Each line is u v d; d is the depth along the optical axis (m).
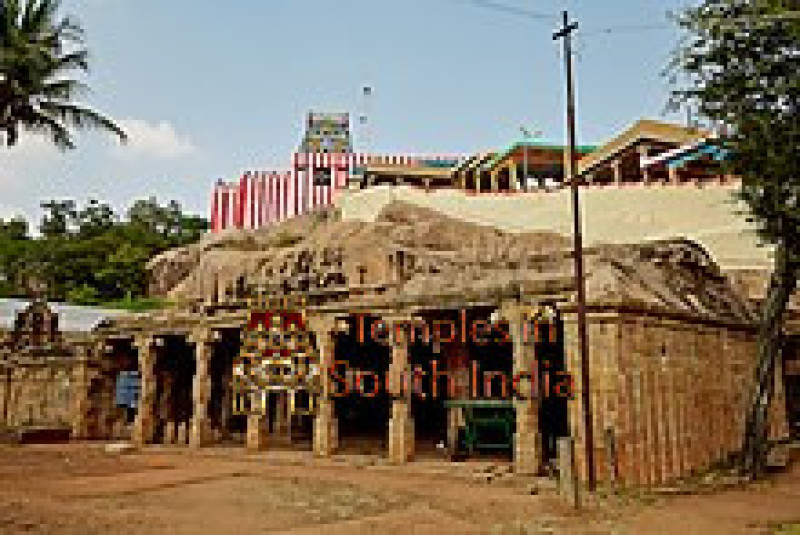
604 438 13.52
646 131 42.75
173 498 12.92
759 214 15.59
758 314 21.78
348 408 26.64
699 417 16.05
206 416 22.69
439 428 24.98
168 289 47.56
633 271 17.19
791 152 13.81
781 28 12.30
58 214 76.06
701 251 22.02
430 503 12.33
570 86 14.65
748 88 13.98
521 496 12.96
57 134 20.84
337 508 11.92
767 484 14.81
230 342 26.61
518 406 15.36
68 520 10.02
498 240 30.97
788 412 22.72
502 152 52.41
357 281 26.86
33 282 43.78
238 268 33.50
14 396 29.86
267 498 12.97
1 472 16.44
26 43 19.02
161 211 77.19
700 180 31.41
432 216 34.31
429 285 19.45
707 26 12.89
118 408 27.80
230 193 50.59
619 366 13.80
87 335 27.70
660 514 11.20
